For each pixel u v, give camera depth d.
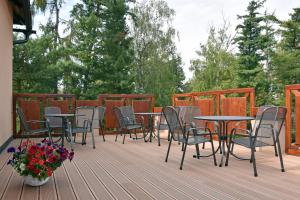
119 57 17.28
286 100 5.28
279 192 3.05
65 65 15.62
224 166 4.28
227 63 20.08
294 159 4.77
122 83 17.33
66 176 3.73
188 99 8.15
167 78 18.70
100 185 3.32
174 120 4.47
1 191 3.11
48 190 3.14
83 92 17.31
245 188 3.19
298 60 17.22
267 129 4.22
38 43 15.12
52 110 6.60
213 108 6.95
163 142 6.96
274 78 18.52
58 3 17.11
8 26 7.06
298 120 5.09
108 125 8.80
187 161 4.66
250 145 3.82
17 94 7.73
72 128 6.01
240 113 6.04
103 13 18.09
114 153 5.42
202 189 3.16
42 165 3.22
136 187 3.24
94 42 17.36
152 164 4.44
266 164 4.40
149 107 9.18
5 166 4.27
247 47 20.02
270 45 19.38
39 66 14.26
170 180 3.53
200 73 20.69
